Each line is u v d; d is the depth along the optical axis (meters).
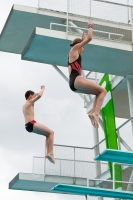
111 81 35.09
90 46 28.23
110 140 33.44
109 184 35.31
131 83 32.69
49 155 16.66
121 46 28.91
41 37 27.20
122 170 33.47
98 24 32.94
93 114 15.04
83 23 33.00
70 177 35.56
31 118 17.03
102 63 30.42
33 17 32.03
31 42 27.64
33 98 17.25
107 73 32.09
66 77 33.44
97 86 15.33
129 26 33.38
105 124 34.50
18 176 34.25
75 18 32.72
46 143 16.94
